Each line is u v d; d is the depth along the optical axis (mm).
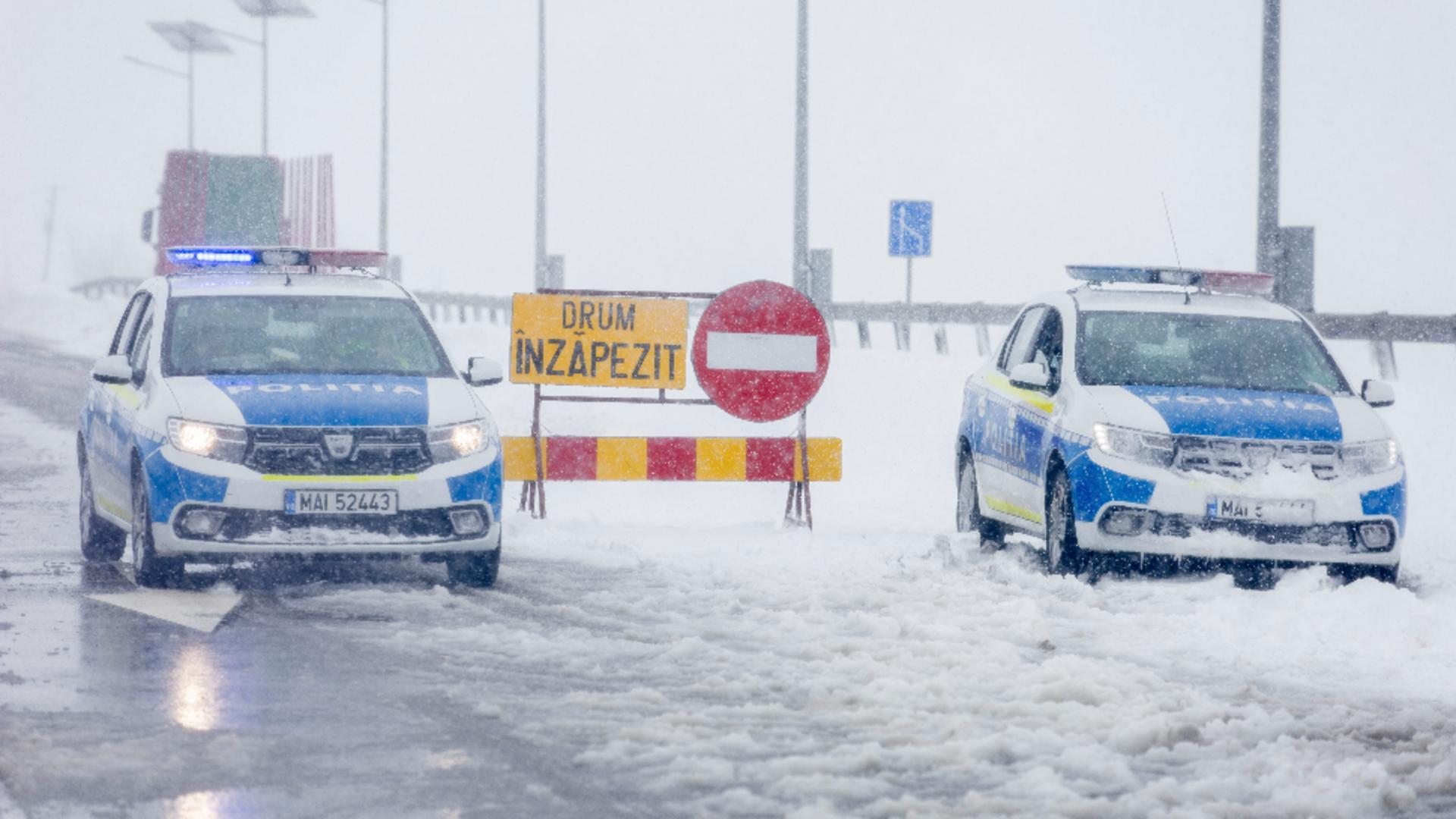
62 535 17859
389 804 8016
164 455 13859
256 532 13797
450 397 14633
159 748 8930
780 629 12438
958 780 8516
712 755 8898
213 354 15188
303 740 9141
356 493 13844
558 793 8203
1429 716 10016
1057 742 9180
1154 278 17594
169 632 12172
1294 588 14281
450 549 14023
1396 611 13156
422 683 10531
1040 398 16219
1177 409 15086
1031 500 16188
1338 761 9000
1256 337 16500
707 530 18625
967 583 14648
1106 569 15484
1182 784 8461
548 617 12898
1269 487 14672
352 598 13688
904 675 10711
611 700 10062
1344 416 15328
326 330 15609
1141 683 10711
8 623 12453
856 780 8414
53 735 9172
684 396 32688
